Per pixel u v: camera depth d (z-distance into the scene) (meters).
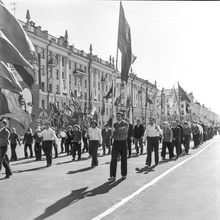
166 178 10.98
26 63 6.84
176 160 16.84
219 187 9.31
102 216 6.41
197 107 142.00
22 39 7.29
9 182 10.61
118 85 80.88
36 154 18.91
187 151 21.23
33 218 6.39
